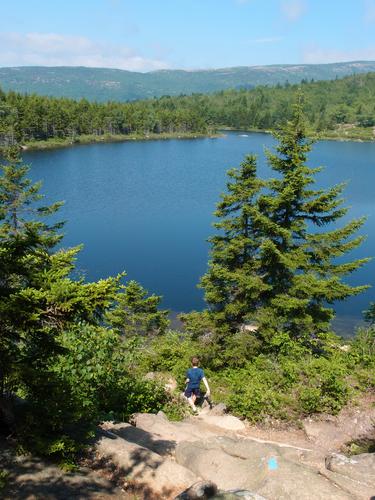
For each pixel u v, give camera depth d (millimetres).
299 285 16734
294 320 16594
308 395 11062
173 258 53375
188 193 88688
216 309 18312
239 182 17781
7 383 6645
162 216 71875
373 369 13328
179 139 199500
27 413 6680
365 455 7246
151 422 10117
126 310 27844
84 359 9648
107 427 8984
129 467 6758
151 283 45969
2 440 6621
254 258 17875
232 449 8062
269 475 6570
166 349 17422
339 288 16797
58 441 6422
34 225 25938
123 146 165125
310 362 12961
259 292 16812
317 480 6395
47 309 6141
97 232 62750
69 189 88938
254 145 176750
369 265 51594
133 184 96062
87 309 6113
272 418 11070
